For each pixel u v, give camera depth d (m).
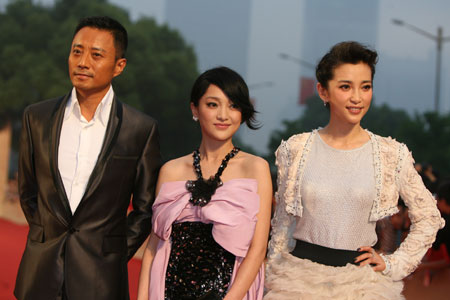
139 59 31.98
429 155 30.22
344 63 3.14
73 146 3.32
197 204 3.01
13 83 26.64
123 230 3.40
